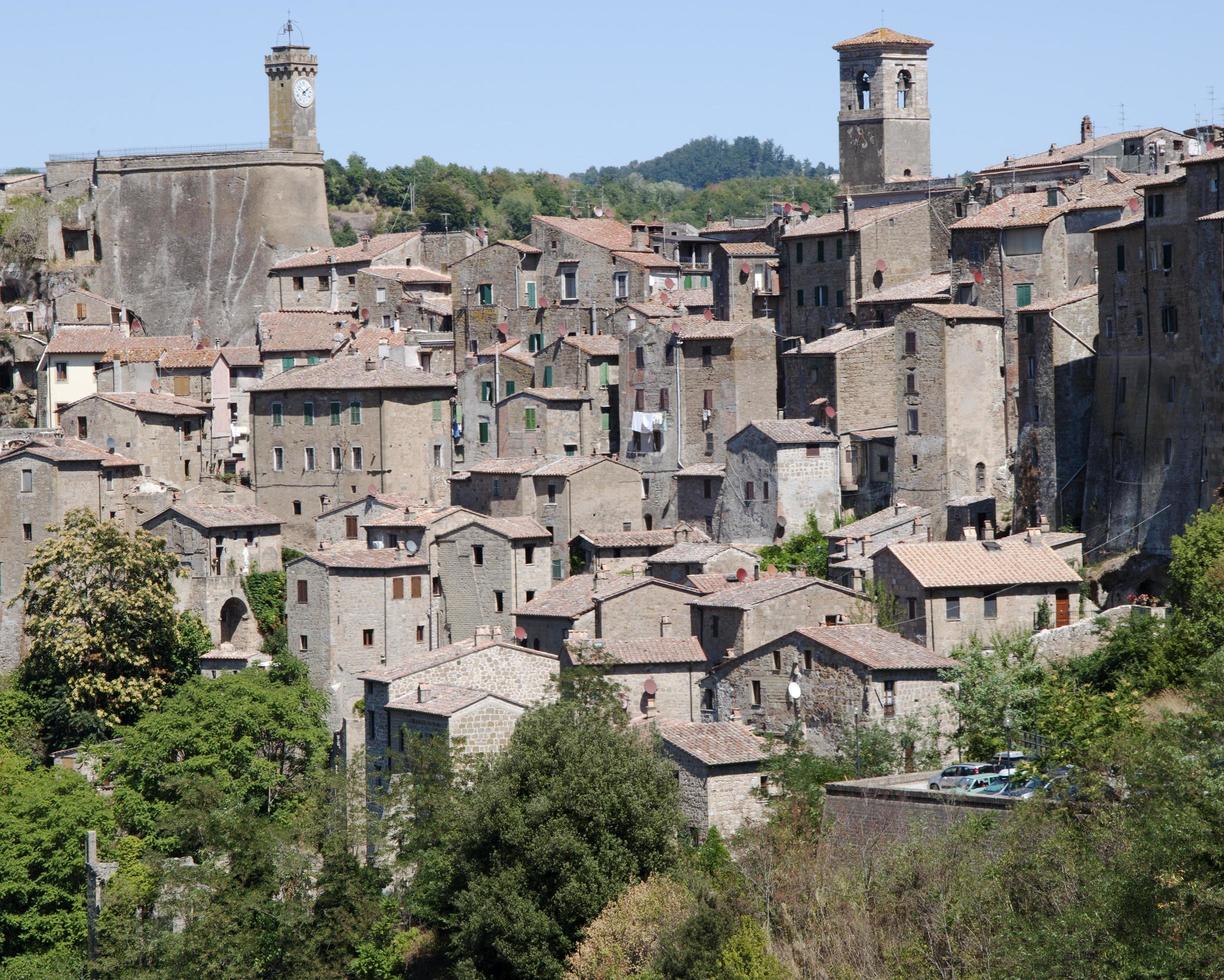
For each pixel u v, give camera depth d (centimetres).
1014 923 13000
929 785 16088
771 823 16575
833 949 14275
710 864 16850
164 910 18162
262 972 17688
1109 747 14275
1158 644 17912
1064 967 12162
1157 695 17112
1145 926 12006
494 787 17225
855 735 18362
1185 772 12406
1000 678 18262
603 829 16900
